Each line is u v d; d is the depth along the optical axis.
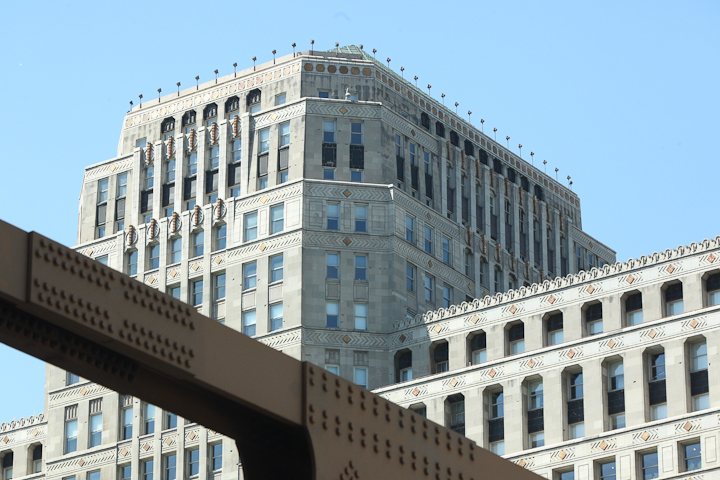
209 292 196.12
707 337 156.75
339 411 53.88
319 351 184.38
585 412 162.25
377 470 54.69
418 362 180.25
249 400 50.47
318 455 52.19
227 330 50.62
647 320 162.00
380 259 190.38
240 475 186.12
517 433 165.62
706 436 153.00
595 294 166.50
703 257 160.38
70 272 46.66
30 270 45.69
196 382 49.25
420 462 56.84
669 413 156.75
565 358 165.38
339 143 199.25
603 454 158.88
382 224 192.62
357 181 197.25
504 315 173.62
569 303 168.38
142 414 198.88
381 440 55.41
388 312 187.00
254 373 51.03
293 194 193.75
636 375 160.00
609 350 162.50
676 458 154.25
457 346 176.75
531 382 168.12
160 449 194.25
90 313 46.69
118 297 47.59
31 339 46.97
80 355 48.00
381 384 182.75
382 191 194.38
